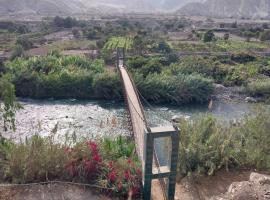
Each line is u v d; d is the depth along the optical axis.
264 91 44.03
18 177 15.82
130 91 29.41
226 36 79.50
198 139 18.69
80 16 159.00
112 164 16.19
